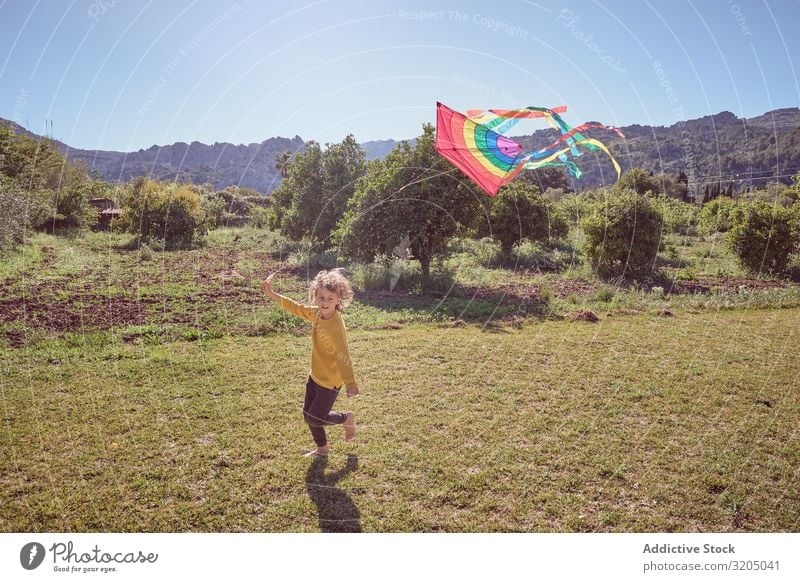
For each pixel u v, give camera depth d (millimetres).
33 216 19719
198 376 6074
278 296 4012
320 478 3877
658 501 3641
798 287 13078
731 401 5426
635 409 5207
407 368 6480
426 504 3586
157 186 22359
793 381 6039
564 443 4461
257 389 5668
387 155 13977
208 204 30703
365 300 11328
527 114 4441
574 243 20922
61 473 3887
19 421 4750
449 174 13211
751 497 3684
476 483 3820
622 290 12828
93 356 6730
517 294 12281
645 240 15188
